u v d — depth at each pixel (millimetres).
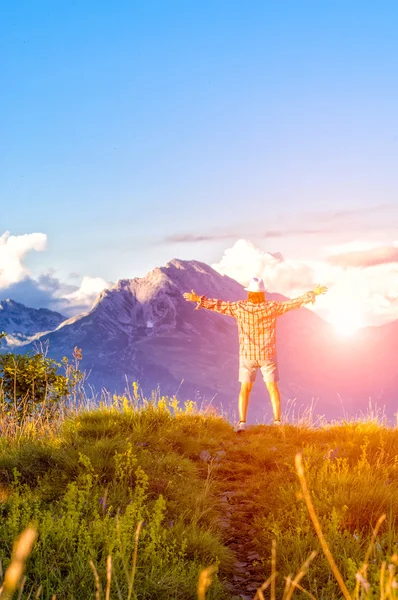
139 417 9992
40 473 7262
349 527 5941
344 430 9805
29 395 11516
